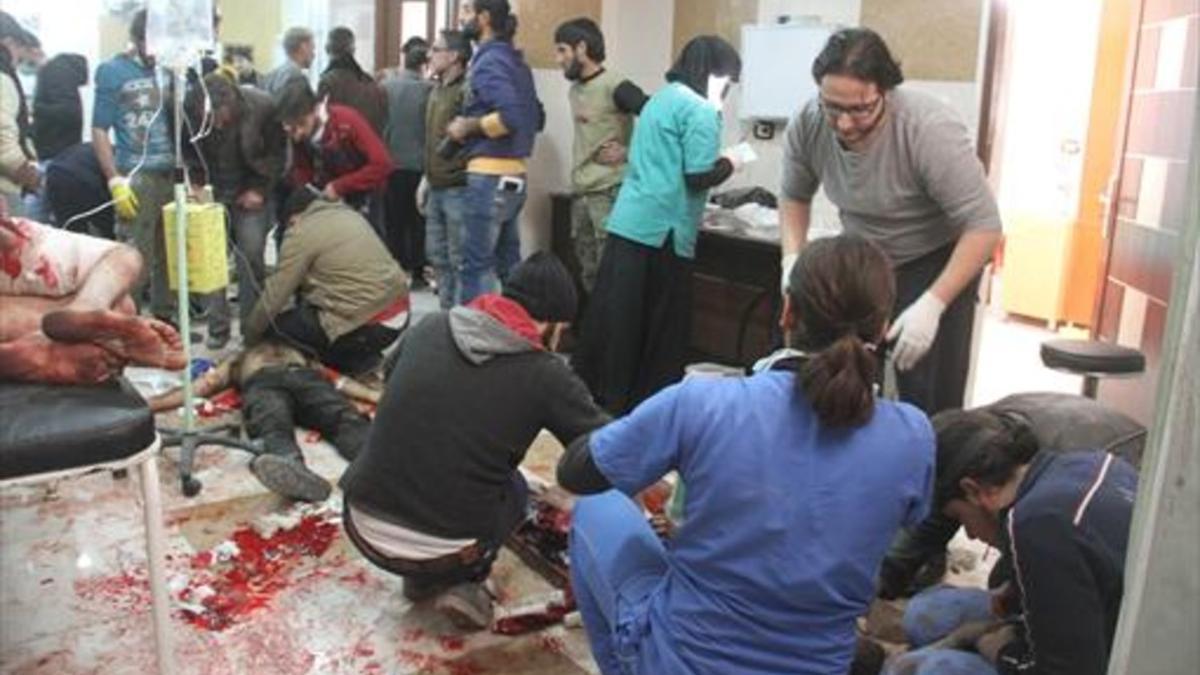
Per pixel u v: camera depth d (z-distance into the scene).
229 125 4.27
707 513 1.47
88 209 4.52
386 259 3.96
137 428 1.87
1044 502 1.55
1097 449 1.97
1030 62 5.88
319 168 4.68
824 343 1.48
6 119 3.87
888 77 2.29
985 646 1.89
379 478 2.22
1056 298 5.88
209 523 2.79
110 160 4.33
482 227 4.46
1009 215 6.08
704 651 1.49
